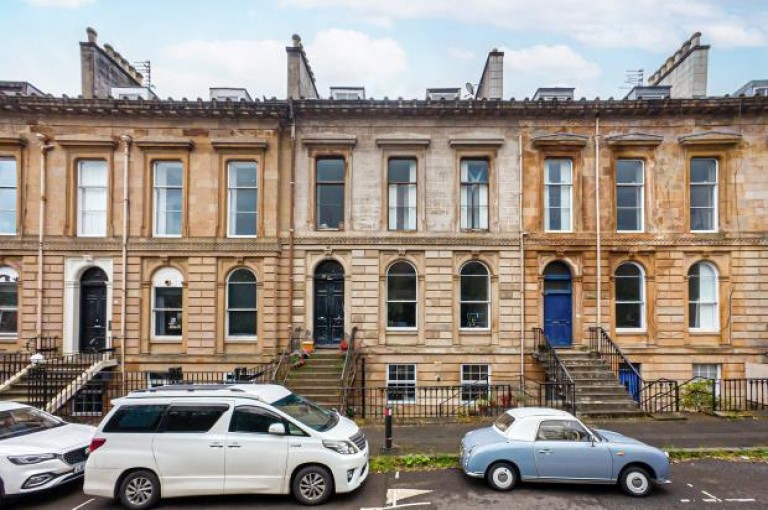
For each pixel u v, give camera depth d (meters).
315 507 8.30
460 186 17.66
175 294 17.36
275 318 16.92
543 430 9.12
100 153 17.22
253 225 17.53
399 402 16.75
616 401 14.02
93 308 17.39
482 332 17.27
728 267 17.20
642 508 8.20
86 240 17.00
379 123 17.55
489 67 18.75
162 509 8.30
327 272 17.67
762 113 17.28
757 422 13.03
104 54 18.95
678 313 17.09
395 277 17.61
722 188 17.31
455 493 8.85
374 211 17.42
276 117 17.25
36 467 8.50
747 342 16.97
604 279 17.19
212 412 8.63
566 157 17.61
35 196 17.11
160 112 17.05
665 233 17.22
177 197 17.61
